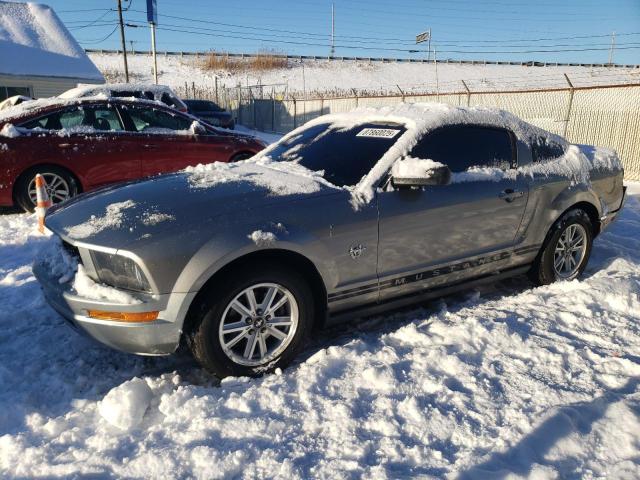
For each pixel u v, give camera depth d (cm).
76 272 310
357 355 331
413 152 370
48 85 1961
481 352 334
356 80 6744
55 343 364
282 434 260
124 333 285
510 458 241
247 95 4091
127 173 751
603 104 1226
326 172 372
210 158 800
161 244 283
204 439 254
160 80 6144
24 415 283
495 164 410
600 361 324
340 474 231
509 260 419
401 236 353
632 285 430
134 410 276
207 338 295
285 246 307
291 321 322
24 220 672
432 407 277
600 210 476
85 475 233
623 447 247
